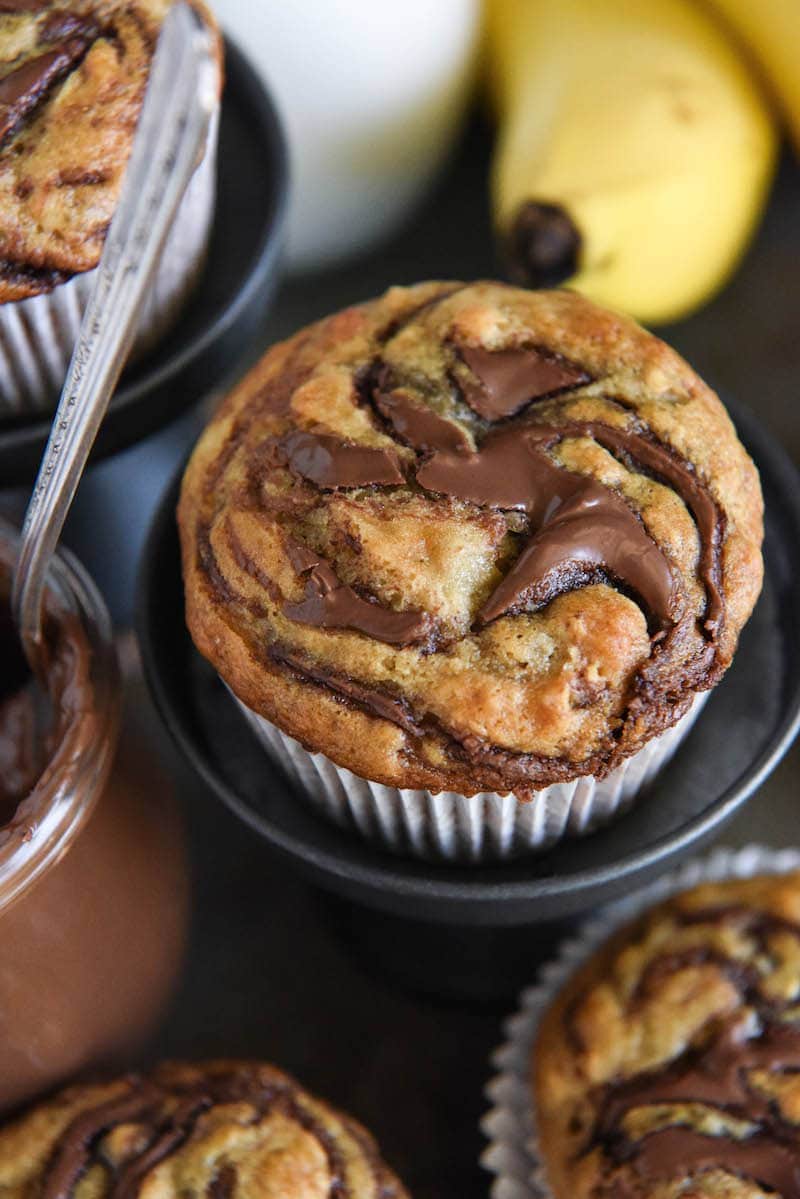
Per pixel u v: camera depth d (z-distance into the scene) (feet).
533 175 1.35
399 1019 1.30
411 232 1.52
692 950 1.21
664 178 1.35
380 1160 1.18
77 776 1.12
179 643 1.21
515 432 1.09
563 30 1.43
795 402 1.45
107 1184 1.15
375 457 1.09
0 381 1.20
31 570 1.11
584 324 1.13
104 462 1.27
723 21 1.43
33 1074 1.18
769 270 1.50
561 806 1.11
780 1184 1.13
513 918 1.15
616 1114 1.17
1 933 1.12
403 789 1.08
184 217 1.18
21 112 1.15
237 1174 1.14
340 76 1.36
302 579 1.08
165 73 0.93
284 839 1.14
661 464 1.09
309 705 1.07
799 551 1.19
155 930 1.22
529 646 1.06
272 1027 1.30
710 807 1.13
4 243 1.14
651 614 1.07
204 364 1.24
